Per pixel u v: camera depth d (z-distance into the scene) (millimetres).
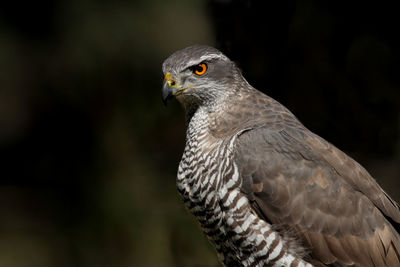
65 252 15609
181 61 8719
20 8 17578
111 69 15281
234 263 8453
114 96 15070
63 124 16984
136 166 13969
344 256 7992
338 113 10320
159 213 13234
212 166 8156
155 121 14297
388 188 11516
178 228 12867
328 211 7953
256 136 8102
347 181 8148
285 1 9914
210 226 8359
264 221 7938
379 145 10562
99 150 14477
